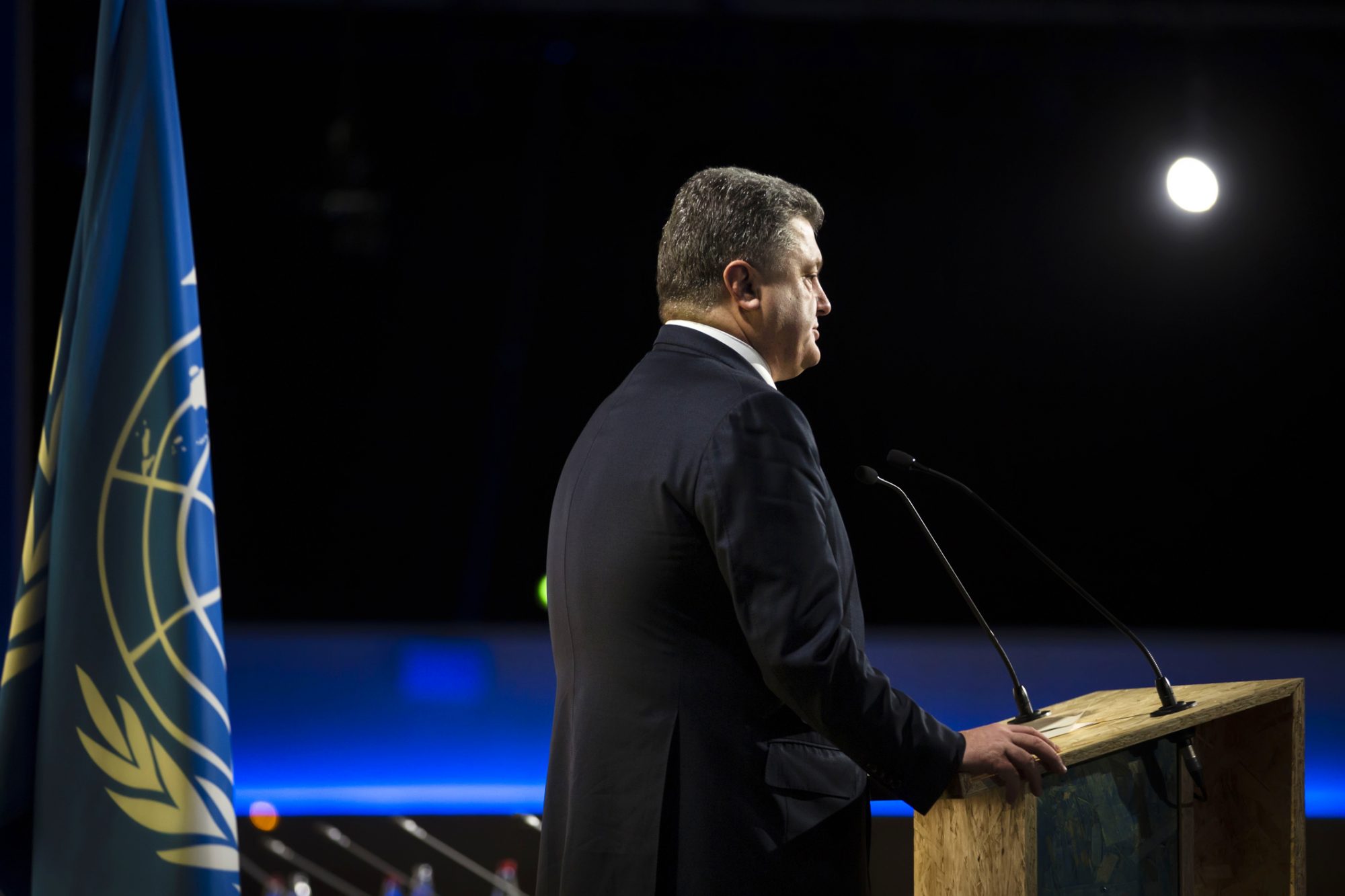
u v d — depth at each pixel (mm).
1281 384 27078
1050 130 27203
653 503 5062
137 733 5473
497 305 28109
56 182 25438
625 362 28266
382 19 26641
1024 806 4945
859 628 5172
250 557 27859
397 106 27438
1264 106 26625
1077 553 27672
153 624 5520
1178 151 26828
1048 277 27500
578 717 5234
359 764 17391
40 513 5809
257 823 13914
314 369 27844
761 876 4879
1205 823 6184
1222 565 27406
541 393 28281
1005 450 27750
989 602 27672
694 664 5027
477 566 28281
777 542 4809
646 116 27594
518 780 16641
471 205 27891
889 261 27734
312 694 21328
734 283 5504
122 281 5738
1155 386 27359
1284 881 5996
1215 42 26234
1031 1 25188
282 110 27203
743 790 4941
